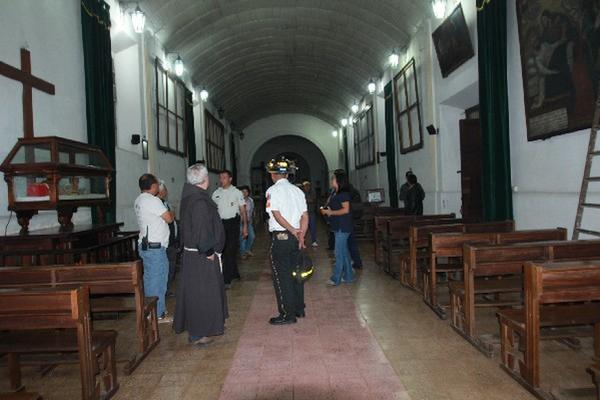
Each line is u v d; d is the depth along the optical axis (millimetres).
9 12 5535
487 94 7406
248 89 21781
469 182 9094
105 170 6281
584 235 5531
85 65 7336
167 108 12078
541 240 5211
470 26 8438
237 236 7738
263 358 4426
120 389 3887
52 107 6473
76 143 5688
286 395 3627
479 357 4254
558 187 6074
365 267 9086
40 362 3793
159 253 5637
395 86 13758
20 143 5141
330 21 13812
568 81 5543
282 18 13703
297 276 5473
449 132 10375
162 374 4164
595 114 4910
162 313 5809
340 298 6645
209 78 17156
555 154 6109
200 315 4801
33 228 5707
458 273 7355
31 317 3367
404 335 4934
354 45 15133
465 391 3592
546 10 5867
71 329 4289
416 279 6910
